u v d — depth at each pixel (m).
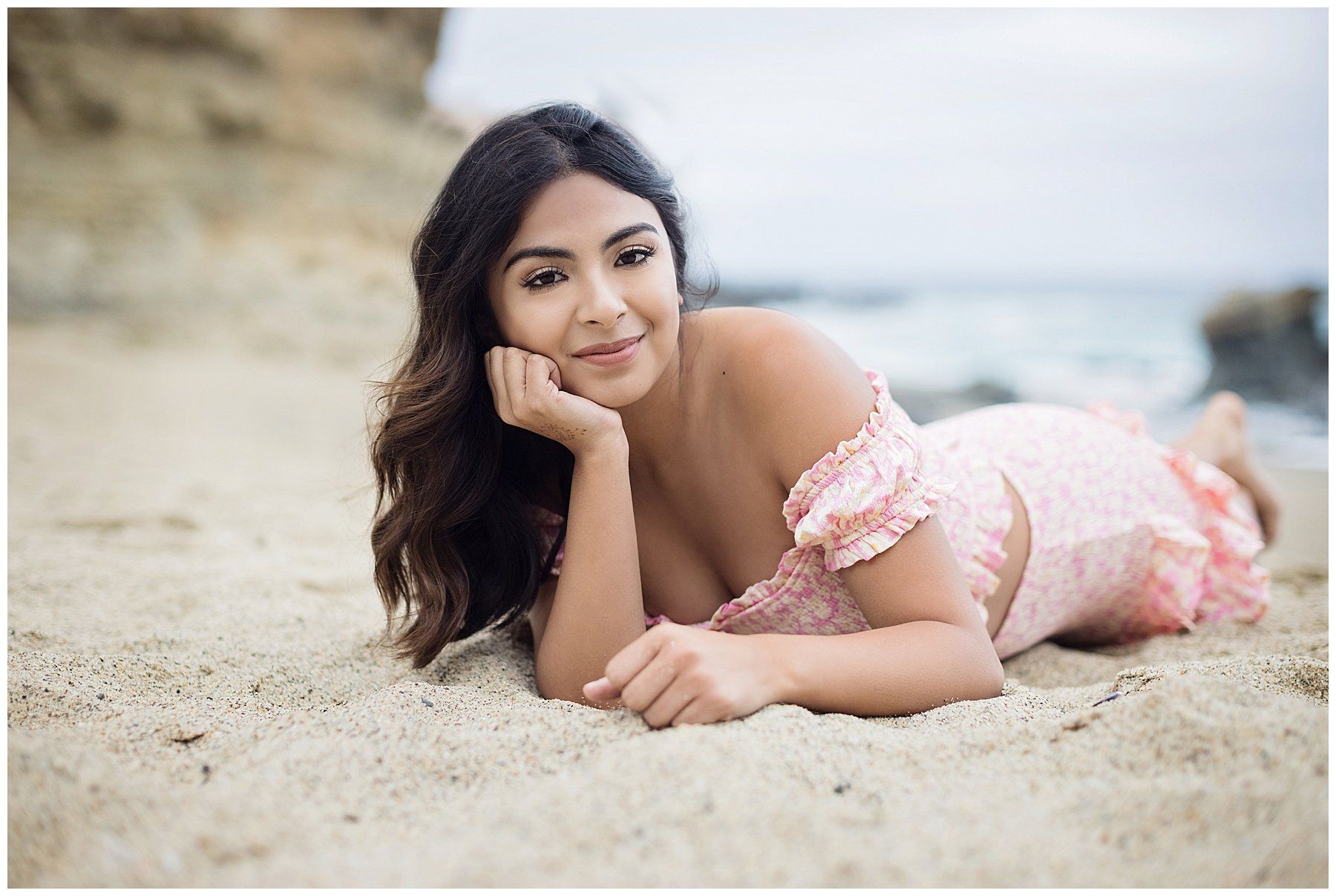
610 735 1.70
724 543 2.22
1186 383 13.04
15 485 4.74
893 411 2.02
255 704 2.06
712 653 1.71
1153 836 1.32
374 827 1.44
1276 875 1.23
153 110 12.16
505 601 2.35
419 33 14.56
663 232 2.00
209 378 9.81
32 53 11.32
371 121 14.31
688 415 2.14
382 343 12.55
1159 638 2.82
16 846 1.33
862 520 1.91
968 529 2.36
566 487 2.35
